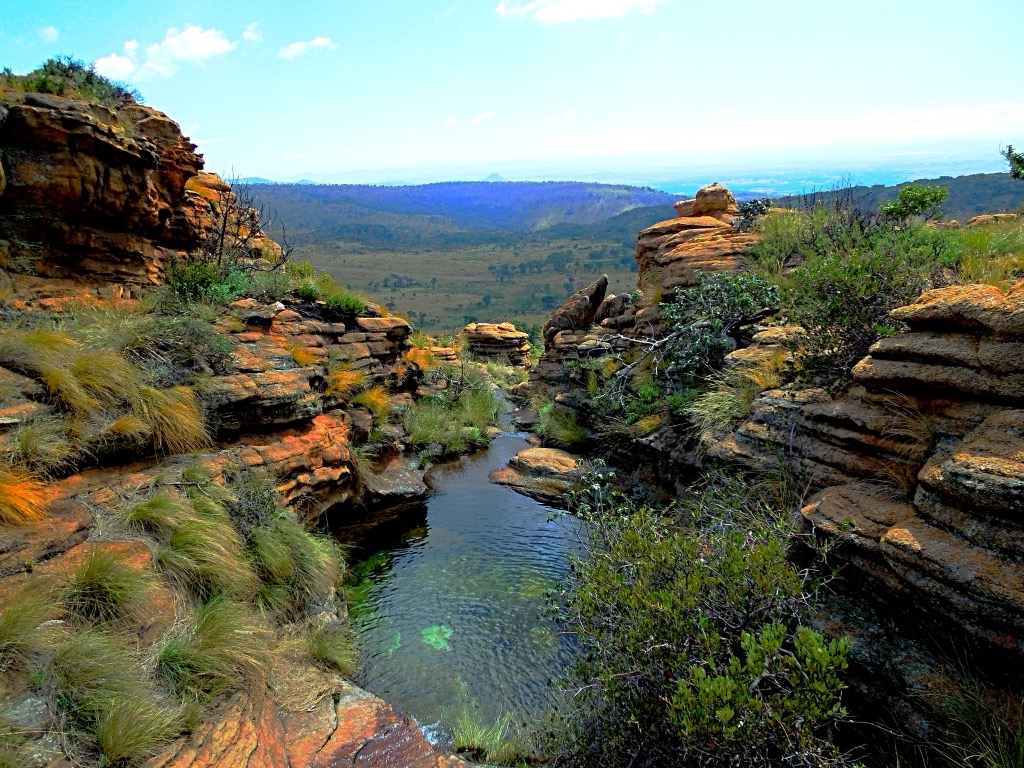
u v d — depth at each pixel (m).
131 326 8.17
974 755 3.52
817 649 3.52
